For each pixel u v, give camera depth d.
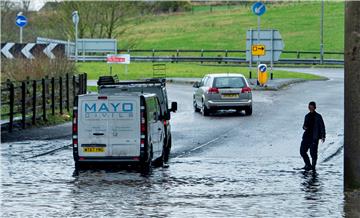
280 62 169.00
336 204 36.56
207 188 40.94
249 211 34.81
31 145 60.22
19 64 87.50
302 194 39.28
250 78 126.44
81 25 181.38
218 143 61.62
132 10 187.12
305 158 48.31
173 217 33.34
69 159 52.50
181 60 173.88
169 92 113.38
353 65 39.62
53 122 77.50
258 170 47.84
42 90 76.75
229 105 84.62
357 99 39.75
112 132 47.03
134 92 52.94
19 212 34.41
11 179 43.88
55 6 180.75
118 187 41.12
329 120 78.19
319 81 131.38
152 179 43.91
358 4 39.28
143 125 46.97
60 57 92.12
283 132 68.62
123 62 133.75
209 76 88.19
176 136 66.44
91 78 132.88
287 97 104.25
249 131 69.69
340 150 57.75
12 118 69.69
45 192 39.62
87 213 34.19
